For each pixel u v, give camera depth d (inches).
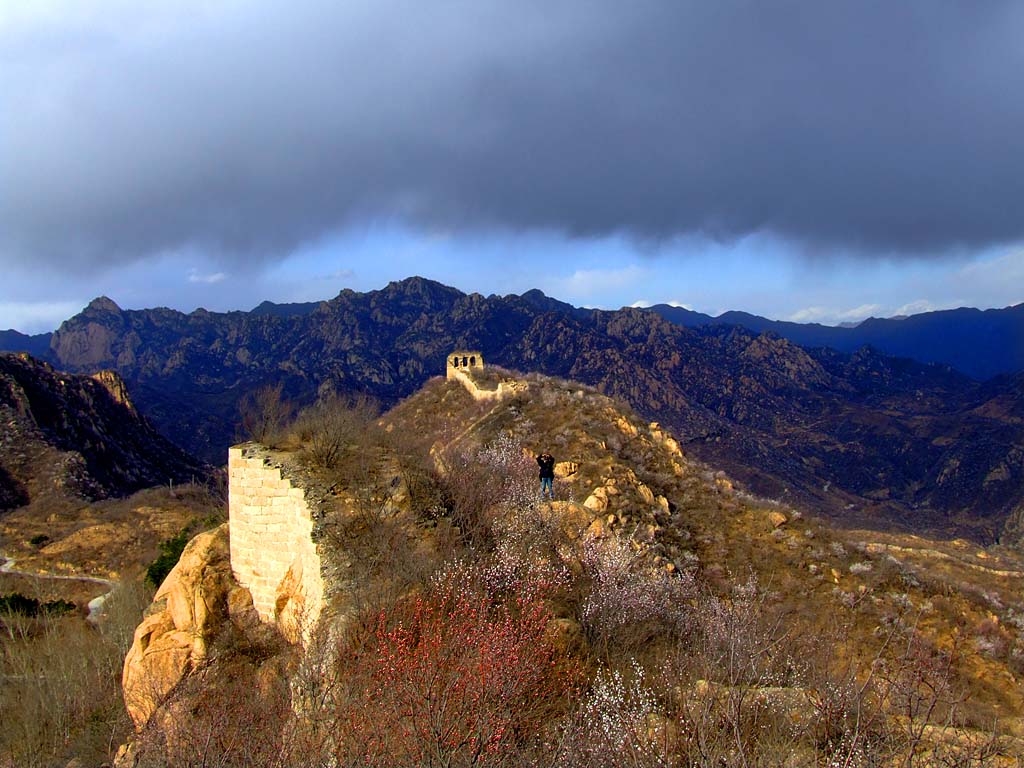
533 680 507.8
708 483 1438.2
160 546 1627.7
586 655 598.2
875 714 414.6
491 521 768.3
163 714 582.6
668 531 1186.6
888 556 1239.5
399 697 453.1
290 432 812.0
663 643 668.7
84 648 1058.1
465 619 550.0
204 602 690.2
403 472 768.3
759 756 367.2
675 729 430.9
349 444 804.0
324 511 676.1
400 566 623.8
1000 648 925.8
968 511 4793.3
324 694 490.3
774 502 1435.8
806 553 1177.4
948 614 1017.5
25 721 786.8
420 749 402.6
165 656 664.4
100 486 3127.5
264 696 570.3
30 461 3208.7
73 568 2054.6
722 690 454.6
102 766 661.9
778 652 564.4
